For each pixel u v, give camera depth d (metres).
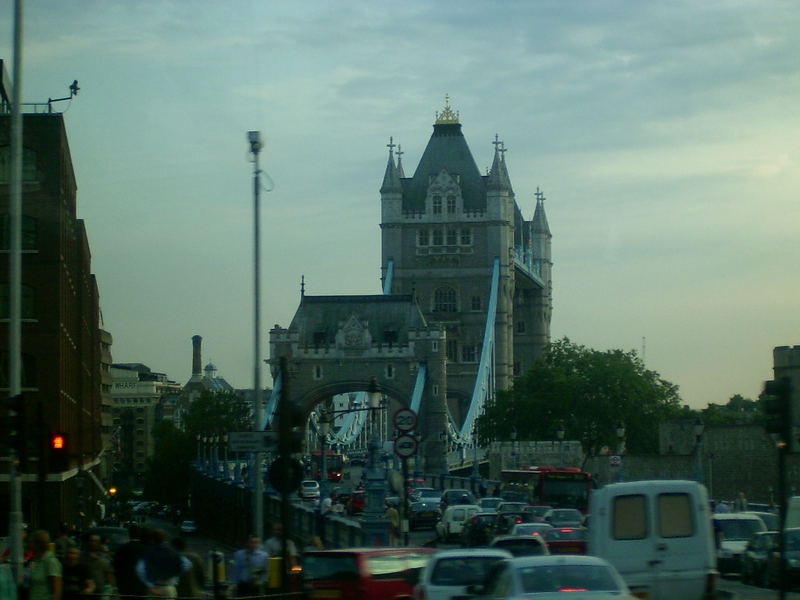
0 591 30.14
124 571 33.62
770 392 32.06
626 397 193.75
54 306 82.94
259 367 46.91
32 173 83.19
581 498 95.31
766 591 47.94
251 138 47.00
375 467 65.75
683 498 35.53
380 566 32.97
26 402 34.47
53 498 81.62
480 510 86.38
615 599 24.17
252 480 95.50
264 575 39.00
